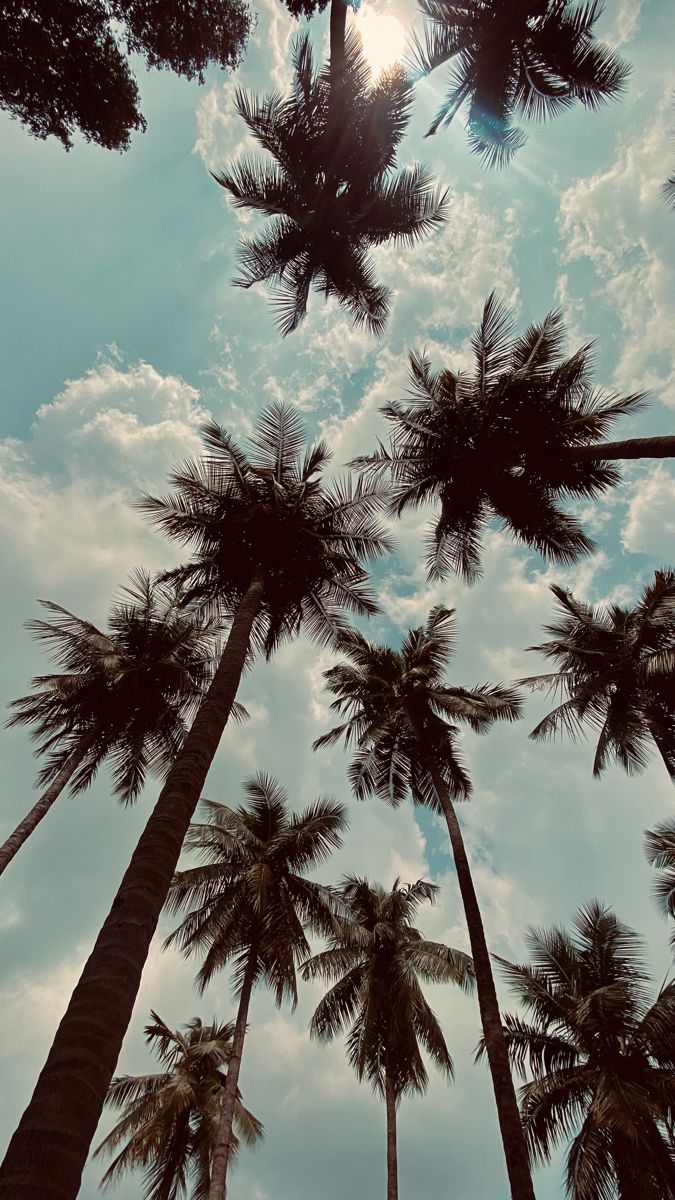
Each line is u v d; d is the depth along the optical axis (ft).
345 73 47.42
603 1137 51.37
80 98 35.60
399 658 79.56
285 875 76.74
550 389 57.98
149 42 37.17
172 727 75.46
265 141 50.14
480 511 63.05
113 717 72.74
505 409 58.59
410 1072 71.92
